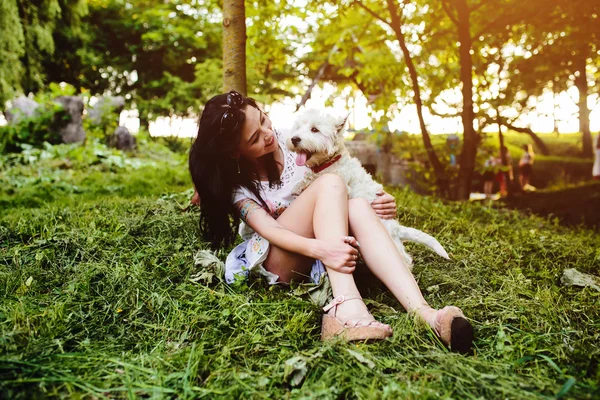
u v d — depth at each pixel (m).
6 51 9.40
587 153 16.81
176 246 2.74
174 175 6.81
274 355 1.68
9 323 1.80
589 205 7.20
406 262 2.28
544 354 1.67
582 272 2.71
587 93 11.78
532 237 3.49
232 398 1.41
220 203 2.28
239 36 3.68
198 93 17.02
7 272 2.34
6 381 1.38
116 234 2.89
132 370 1.54
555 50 6.95
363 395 1.38
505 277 2.49
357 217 2.04
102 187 5.87
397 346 1.70
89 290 2.16
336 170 2.37
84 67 17.39
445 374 1.49
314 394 1.39
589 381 1.42
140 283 2.22
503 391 1.38
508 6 6.18
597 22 5.84
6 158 7.69
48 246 2.67
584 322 1.98
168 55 18.33
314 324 1.91
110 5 18.61
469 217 4.30
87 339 1.75
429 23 6.82
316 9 6.02
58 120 9.16
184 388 1.42
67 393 1.39
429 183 7.38
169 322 1.93
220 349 1.71
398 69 7.25
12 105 9.25
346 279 1.88
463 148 6.48
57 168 7.55
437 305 2.17
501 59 7.83
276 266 2.19
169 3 18.17
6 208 4.62
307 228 2.11
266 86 17.58
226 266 2.32
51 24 11.58
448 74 7.27
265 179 2.38
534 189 13.05
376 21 7.02
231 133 2.09
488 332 1.86
